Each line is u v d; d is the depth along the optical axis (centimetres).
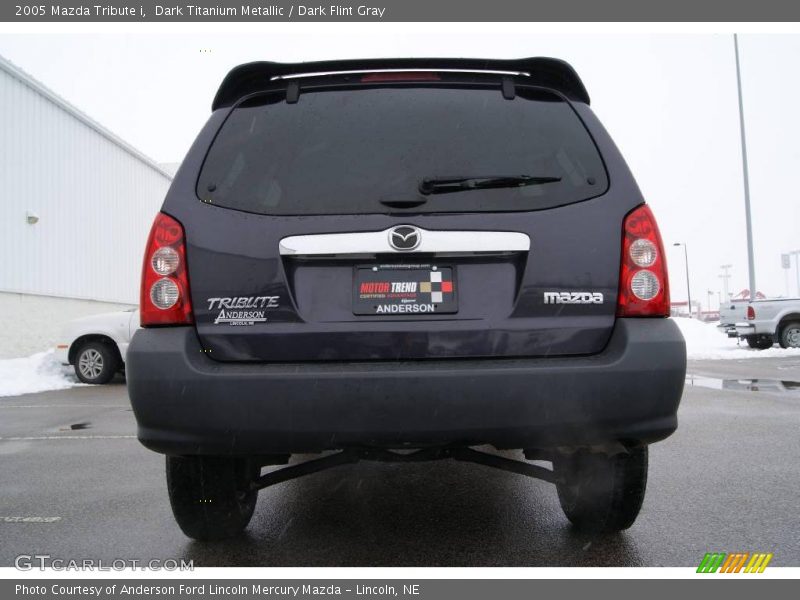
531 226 236
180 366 227
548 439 229
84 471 448
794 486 373
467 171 240
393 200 236
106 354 1102
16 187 1462
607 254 238
